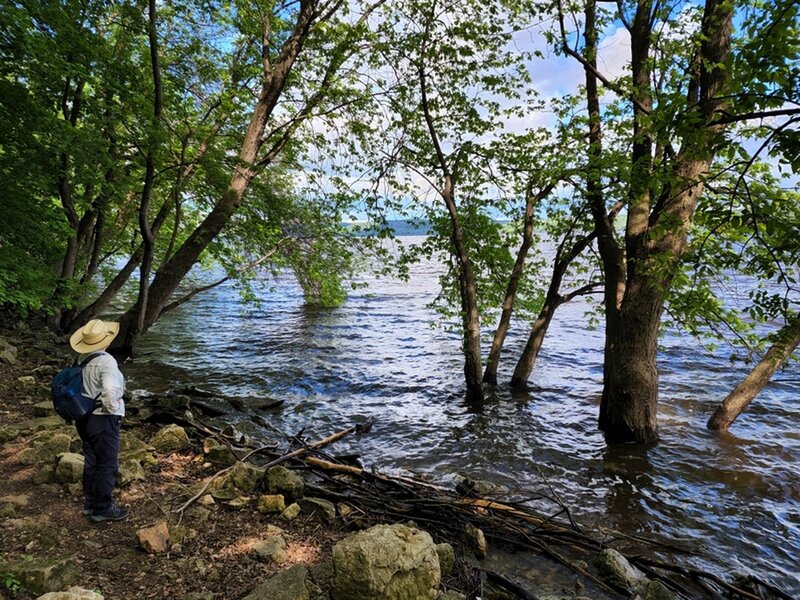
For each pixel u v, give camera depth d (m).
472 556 4.96
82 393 4.42
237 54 13.74
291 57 12.09
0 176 9.70
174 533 4.43
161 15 12.36
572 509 6.82
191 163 11.38
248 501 5.36
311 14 11.81
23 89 9.20
